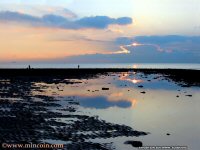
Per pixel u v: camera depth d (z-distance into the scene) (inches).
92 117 1152.8
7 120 1037.2
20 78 3211.1
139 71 5162.4
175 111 1334.9
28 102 1502.2
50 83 2714.1
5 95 1758.1
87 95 1910.7
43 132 887.7
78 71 4613.7
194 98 1803.6
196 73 3823.8
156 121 1111.0
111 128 969.5
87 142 800.3
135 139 855.7
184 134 924.0
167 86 2610.7
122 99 1745.8
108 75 4148.6
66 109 1332.4
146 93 2078.0
